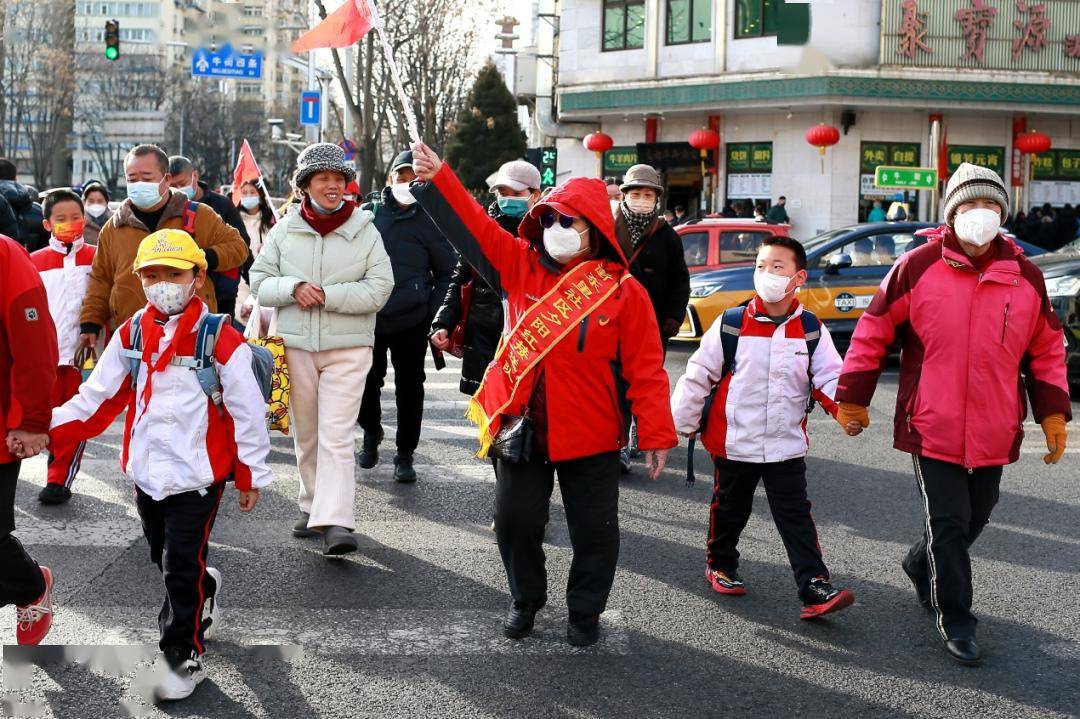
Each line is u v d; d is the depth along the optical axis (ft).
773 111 90.53
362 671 14.87
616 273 15.31
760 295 17.39
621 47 96.78
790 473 17.37
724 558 18.35
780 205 87.04
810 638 16.39
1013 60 86.99
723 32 90.33
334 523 19.53
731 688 14.56
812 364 17.30
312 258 19.86
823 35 85.40
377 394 26.50
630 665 15.25
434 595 18.02
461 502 24.02
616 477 15.72
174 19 221.05
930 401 15.84
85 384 14.34
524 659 15.39
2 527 14.08
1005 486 25.80
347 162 19.95
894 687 14.66
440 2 124.88
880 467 28.02
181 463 14.03
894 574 19.53
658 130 97.40
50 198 25.71
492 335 22.88
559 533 21.83
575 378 15.16
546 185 106.42
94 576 18.58
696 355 17.81
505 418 15.49
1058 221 87.66
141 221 21.77
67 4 193.57
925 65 86.02
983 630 16.79
